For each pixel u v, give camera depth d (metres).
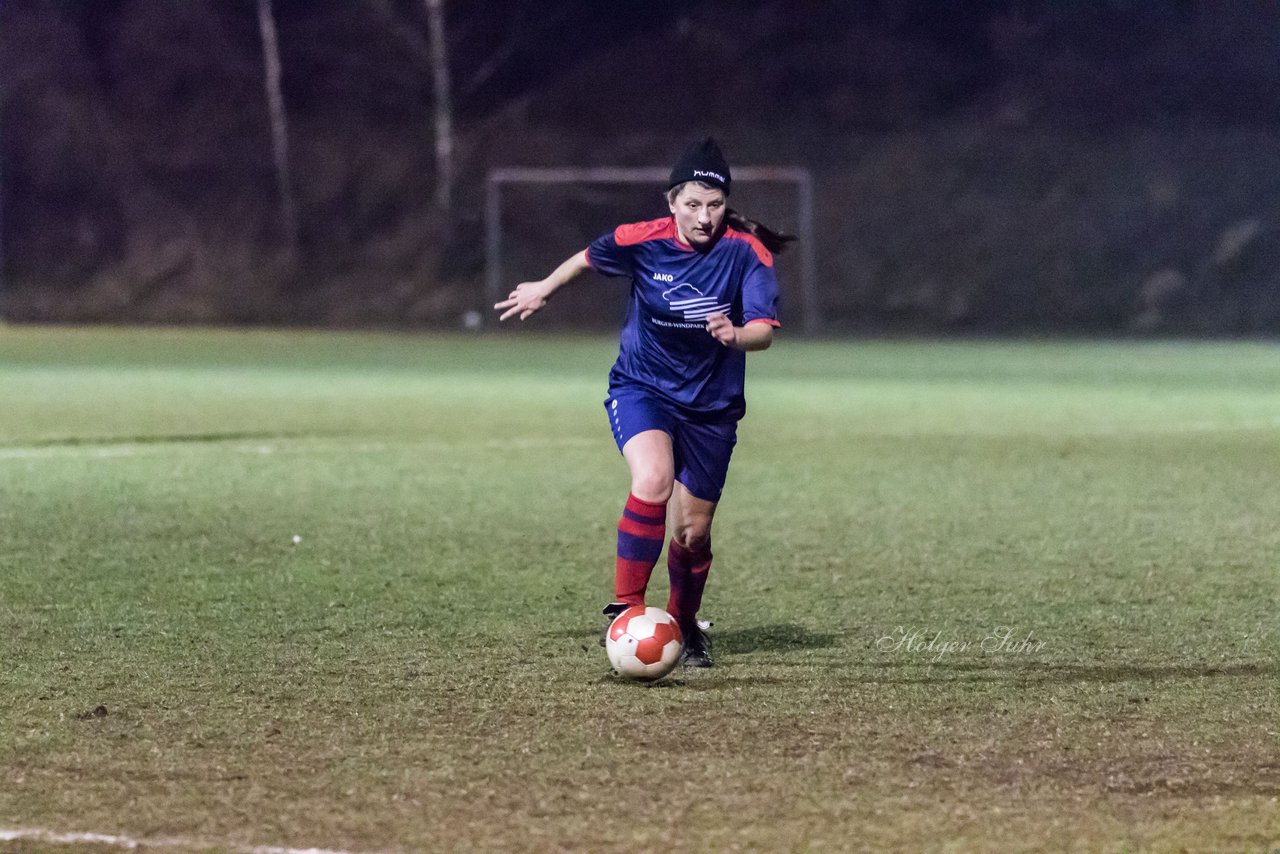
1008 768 16.09
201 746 16.83
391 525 34.06
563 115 160.75
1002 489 41.12
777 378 90.56
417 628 23.31
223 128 163.00
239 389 77.12
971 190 154.62
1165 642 22.61
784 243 21.09
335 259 157.50
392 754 16.55
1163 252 150.25
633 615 19.70
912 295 149.50
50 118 162.50
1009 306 148.38
